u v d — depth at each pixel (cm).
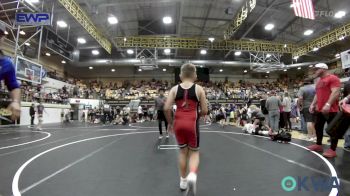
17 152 527
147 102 2627
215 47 2219
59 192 269
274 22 1953
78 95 2564
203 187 283
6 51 1723
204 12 1797
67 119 2227
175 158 455
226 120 1797
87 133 988
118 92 2909
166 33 2059
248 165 391
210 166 387
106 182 305
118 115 1992
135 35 2245
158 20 1947
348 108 407
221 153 503
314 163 394
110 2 1558
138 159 446
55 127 1390
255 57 2372
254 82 3447
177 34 1931
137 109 2195
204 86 3078
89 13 1559
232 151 526
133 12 1811
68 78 2948
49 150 552
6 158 459
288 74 3431
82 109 2456
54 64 2667
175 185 291
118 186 289
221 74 3412
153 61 2245
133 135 892
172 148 575
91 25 1747
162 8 1756
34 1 1346
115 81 3291
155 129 1198
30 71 1455
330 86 471
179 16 1588
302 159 427
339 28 1869
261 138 761
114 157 466
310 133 686
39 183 301
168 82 3262
